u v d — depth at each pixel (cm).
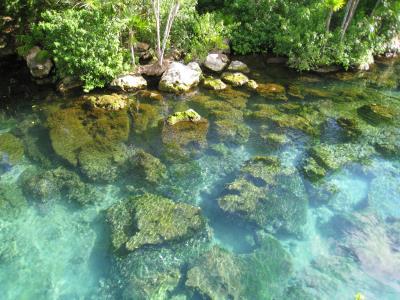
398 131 1161
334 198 887
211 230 781
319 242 777
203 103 1282
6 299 643
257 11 1739
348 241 779
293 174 933
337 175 956
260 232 784
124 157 980
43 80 1380
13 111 1202
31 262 708
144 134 1085
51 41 1298
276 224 801
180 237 746
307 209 854
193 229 766
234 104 1280
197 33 1620
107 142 1034
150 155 983
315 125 1181
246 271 698
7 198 844
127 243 721
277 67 1656
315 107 1305
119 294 652
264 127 1145
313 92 1426
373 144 1089
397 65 1770
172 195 868
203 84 1414
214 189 895
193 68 1477
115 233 751
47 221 796
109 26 1273
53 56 1302
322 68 1625
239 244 758
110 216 792
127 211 800
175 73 1370
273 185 888
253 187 873
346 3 1647
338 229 807
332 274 708
